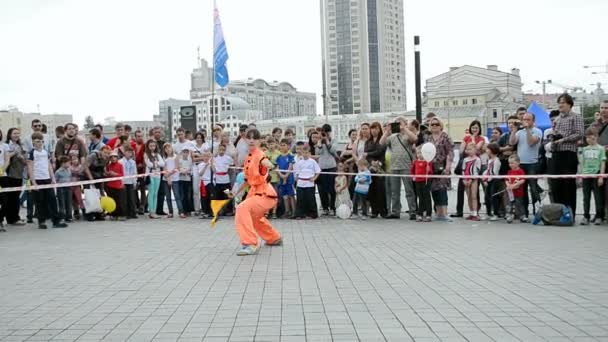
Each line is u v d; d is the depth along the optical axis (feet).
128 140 54.13
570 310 20.10
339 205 50.62
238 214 32.94
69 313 21.04
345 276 26.21
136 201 55.47
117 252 34.04
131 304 22.12
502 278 25.27
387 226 44.14
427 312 20.17
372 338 17.47
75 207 51.88
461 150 51.31
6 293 24.30
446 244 34.81
